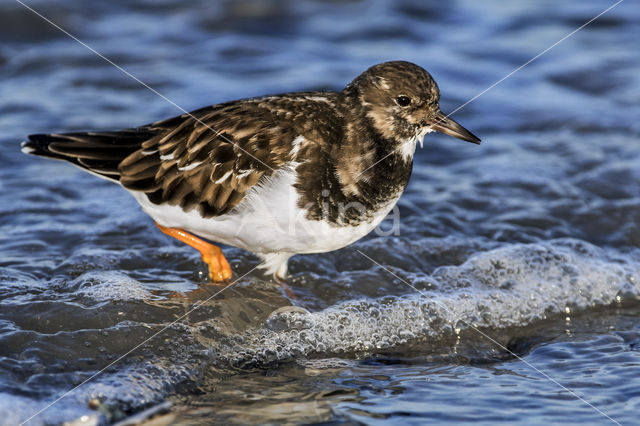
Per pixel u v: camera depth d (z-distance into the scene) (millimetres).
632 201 13461
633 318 10953
